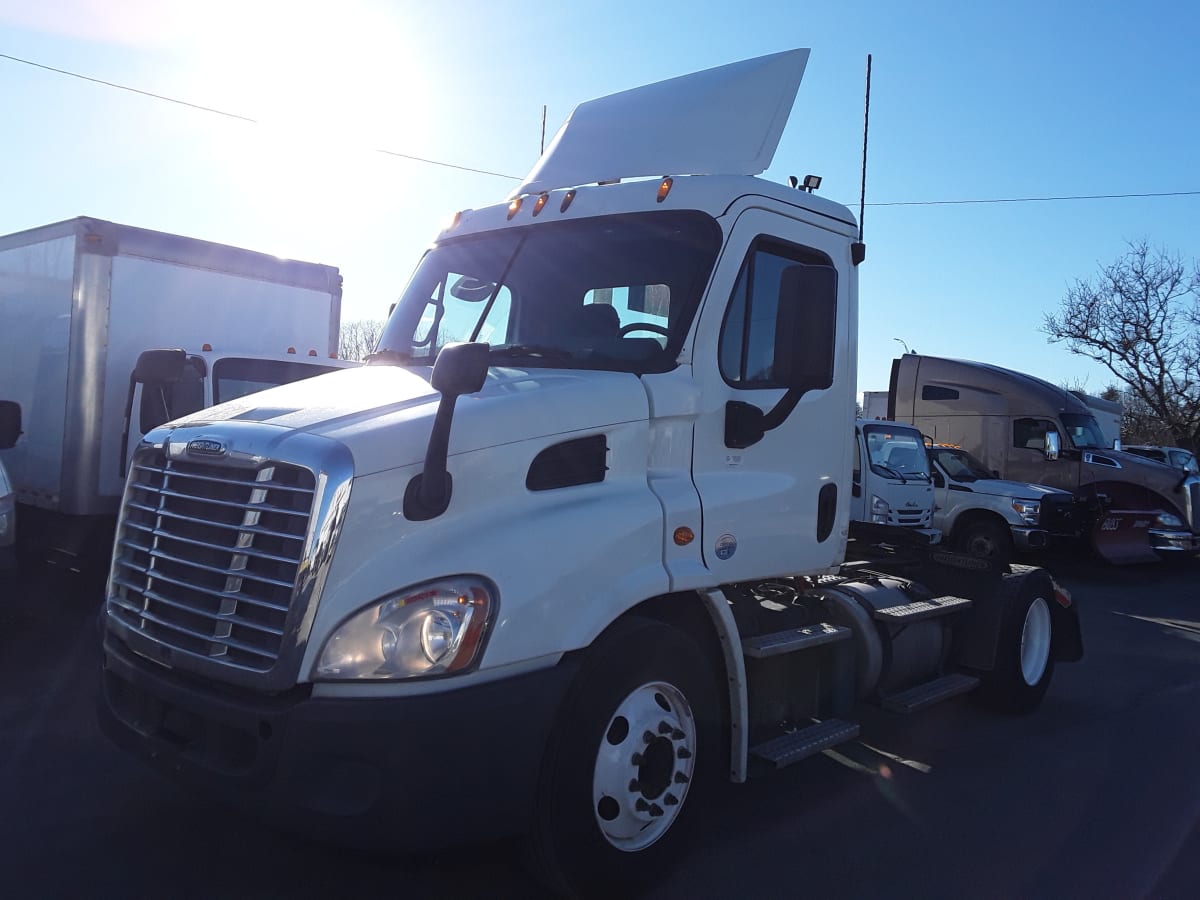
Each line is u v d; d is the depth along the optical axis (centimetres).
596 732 324
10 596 622
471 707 290
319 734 280
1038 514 1366
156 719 330
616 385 366
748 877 392
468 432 316
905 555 635
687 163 437
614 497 353
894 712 499
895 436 1313
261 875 362
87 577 858
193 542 319
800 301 386
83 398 803
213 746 307
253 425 323
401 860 380
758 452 420
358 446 298
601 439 355
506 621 299
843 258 475
